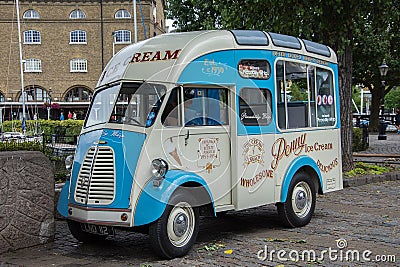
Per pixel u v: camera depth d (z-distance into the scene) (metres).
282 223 8.48
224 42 7.57
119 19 52.22
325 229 8.30
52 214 7.90
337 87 9.60
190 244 6.96
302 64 8.77
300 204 8.54
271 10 13.57
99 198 6.75
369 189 12.48
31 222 7.61
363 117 44.69
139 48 7.48
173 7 27.77
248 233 8.17
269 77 8.13
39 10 52.12
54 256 7.12
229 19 14.55
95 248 7.54
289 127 8.45
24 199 7.52
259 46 8.01
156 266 6.50
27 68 52.03
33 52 52.12
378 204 10.49
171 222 6.72
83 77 52.72
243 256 6.85
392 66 31.58
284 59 8.41
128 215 6.54
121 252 7.29
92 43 52.56
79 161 7.15
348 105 14.12
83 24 52.44
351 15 13.40
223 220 9.18
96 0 52.28
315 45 9.21
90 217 6.77
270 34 8.31
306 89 8.84
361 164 15.38
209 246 7.33
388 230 8.16
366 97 67.25
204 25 25.05
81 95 52.94
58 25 52.31
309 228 8.41
